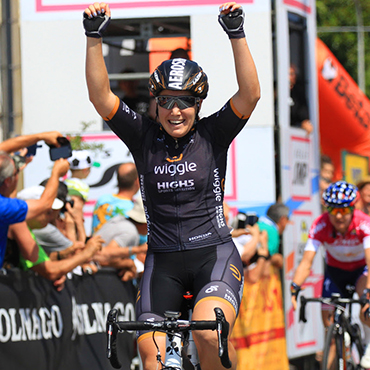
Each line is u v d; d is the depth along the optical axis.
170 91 8.73
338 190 16.11
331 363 15.35
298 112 22.78
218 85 21.36
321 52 27.38
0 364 11.46
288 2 22.19
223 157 9.08
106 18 8.86
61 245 13.95
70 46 21.53
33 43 21.59
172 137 9.01
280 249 21.12
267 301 19.06
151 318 8.55
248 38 21.62
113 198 16.94
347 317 16.20
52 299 13.12
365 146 29.95
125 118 9.05
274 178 21.25
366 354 15.90
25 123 21.44
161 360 8.10
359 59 56.94
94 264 15.04
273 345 19.34
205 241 8.91
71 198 15.52
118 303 15.86
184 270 8.91
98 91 8.95
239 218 17.73
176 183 8.87
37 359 12.47
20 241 12.45
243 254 17.66
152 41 22.58
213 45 21.38
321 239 16.89
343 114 28.34
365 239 16.28
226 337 7.54
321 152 30.33
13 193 12.80
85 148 20.73
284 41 21.89
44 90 21.50
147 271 9.09
